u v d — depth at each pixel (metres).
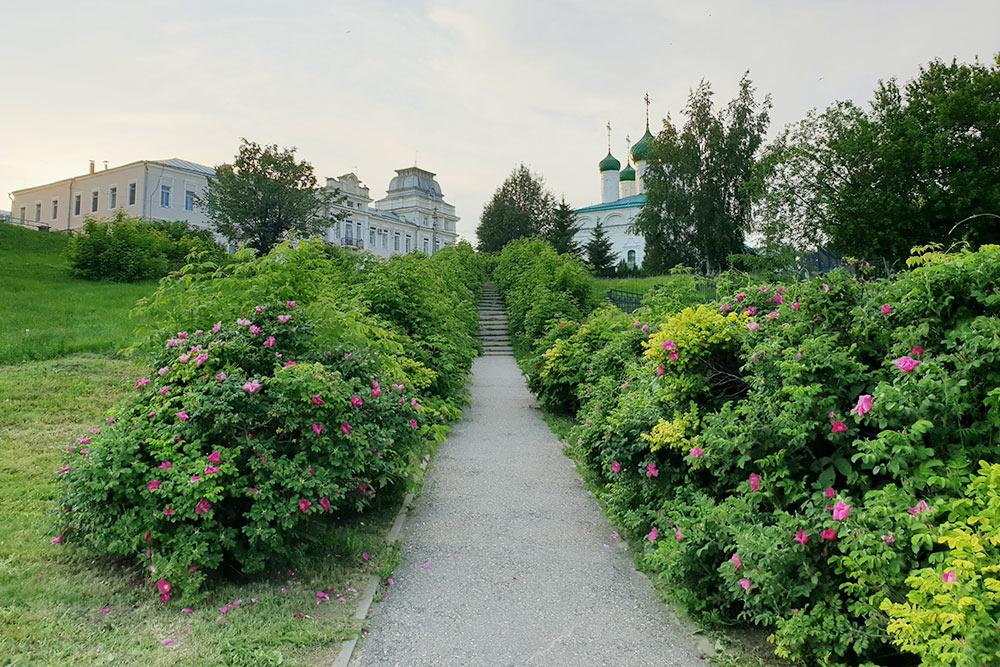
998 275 2.98
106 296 15.92
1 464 5.25
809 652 2.75
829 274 4.03
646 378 5.15
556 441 7.73
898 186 23.62
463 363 10.30
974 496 2.47
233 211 27.31
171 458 3.49
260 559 3.56
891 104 26.06
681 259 33.16
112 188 38.78
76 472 3.48
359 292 9.32
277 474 3.60
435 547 4.46
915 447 2.73
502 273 24.53
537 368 9.71
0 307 12.91
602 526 4.91
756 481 3.25
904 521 2.53
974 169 21.53
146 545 3.40
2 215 48.06
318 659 2.95
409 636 3.22
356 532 4.60
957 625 1.98
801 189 28.44
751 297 4.84
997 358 2.70
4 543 3.90
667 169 33.75
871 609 2.53
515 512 5.21
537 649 3.11
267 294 4.89
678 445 3.79
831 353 3.25
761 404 3.46
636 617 3.45
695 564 3.33
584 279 18.06
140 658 2.81
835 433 3.01
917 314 3.24
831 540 2.74
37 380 7.77
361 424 4.29
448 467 6.54
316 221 29.77
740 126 33.00
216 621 3.17
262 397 3.89
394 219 54.62
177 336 4.41
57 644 2.87
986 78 22.50
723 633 3.19
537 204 46.62
